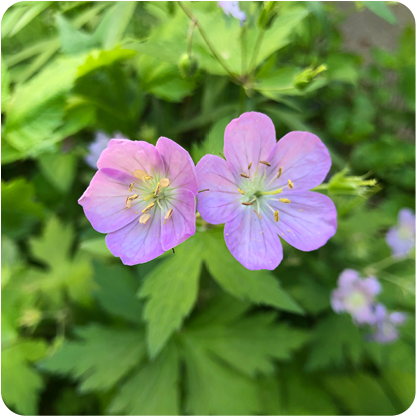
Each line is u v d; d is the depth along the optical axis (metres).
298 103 0.17
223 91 0.16
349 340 0.15
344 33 0.21
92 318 0.16
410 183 0.18
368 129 0.18
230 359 0.14
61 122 0.12
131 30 0.14
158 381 0.14
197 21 0.11
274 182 0.09
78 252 0.17
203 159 0.08
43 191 0.17
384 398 0.14
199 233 0.11
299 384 0.15
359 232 0.16
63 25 0.12
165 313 0.11
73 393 0.15
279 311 0.16
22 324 0.15
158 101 0.17
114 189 0.09
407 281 0.16
